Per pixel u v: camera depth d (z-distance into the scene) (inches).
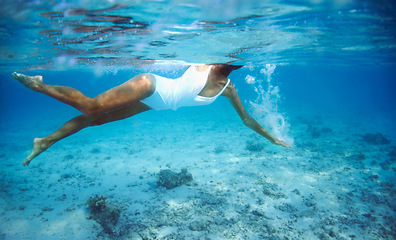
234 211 311.0
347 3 227.1
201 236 262.4
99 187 389.7
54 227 282.4
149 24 263.0
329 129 809.5
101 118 126.6
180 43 350.9
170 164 487.5
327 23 304.8
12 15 234.1
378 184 393.4
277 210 316.5
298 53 626.8
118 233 267.3
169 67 625.3
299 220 295.9
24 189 388.2
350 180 408.8
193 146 631.8
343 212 314.2
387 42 477.1
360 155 519.5
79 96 109.7
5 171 486.6
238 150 585.3
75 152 615.5
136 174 439.8
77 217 300.4
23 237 264.4
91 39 334.3
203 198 339.0
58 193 373.7
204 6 211.2
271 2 212.2
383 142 648.4
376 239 265.6
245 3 211.6
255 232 272.2
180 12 224.7
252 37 338.6
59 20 251.4
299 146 618.2
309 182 399.2
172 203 327.6
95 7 211.2
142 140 724.7
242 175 422.6
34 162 543.2
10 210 322.3
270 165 472.1
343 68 1412.4
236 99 155.9
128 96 113.7
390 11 255.6
